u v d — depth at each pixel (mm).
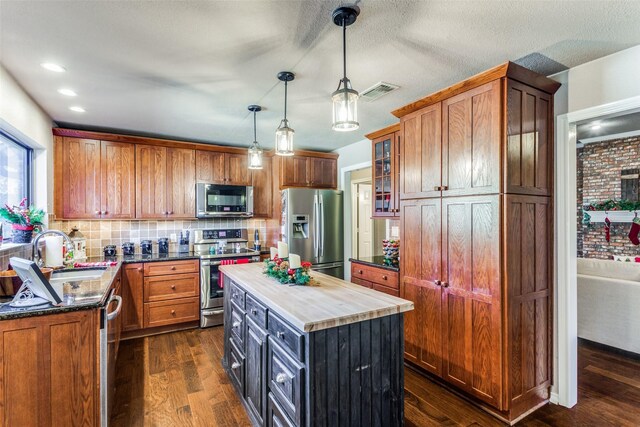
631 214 5090
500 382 2080
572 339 2299
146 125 3658
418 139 2656
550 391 2359
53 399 1692
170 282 3818
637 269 3355
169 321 3803
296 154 4793
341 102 1677
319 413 1489
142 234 4273
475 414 2211
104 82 2482
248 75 2377
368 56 2111
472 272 2234
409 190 2752
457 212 2332
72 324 1730
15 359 1620
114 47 1977
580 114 2221
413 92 2732
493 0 1552
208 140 4402
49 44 1934
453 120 2354
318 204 4660
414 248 2705
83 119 3426
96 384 1783
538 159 2244
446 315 2424
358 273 3562
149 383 2631
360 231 5930
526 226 2174
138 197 3965
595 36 1875
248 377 2180
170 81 2471
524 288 2164
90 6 1580
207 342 3521
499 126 2049
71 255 3311
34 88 2584
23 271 1644
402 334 1755
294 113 3250
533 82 2156
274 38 1889
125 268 3590
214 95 2766
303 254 4547
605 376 2729
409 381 2643
